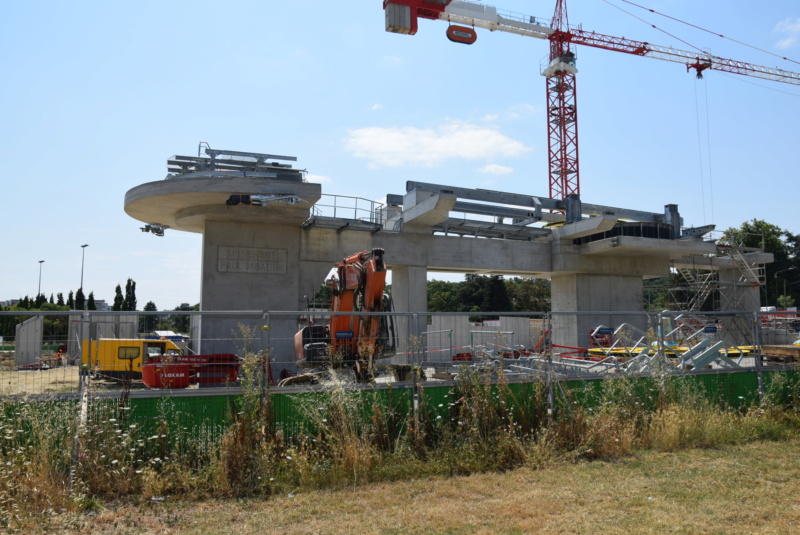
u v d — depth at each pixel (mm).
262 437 8008
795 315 24312
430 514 6492
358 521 6344
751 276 38719
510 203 32031
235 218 25047
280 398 8711
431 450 8922
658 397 10914
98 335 9688
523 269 32094
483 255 30906
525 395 10094
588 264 33438
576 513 6465
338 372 9836
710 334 14898
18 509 6469
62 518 6426
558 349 26844
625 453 9273
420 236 29406
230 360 10336
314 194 23125
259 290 25625
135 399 8117
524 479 7906
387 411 9141
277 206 23578
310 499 7180
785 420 11320
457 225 30703
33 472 7031
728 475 7969
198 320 14133
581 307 33469
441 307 77000
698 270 42531
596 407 10430
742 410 11922
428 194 28672
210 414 8422
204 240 25297
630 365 11547
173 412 8250
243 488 7496
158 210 25391
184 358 10117
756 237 71812
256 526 6250
